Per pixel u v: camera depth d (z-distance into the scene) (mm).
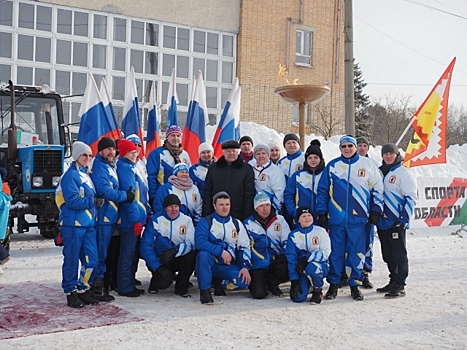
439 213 13117
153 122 9016
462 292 6801
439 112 13055
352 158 6527
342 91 23703
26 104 10430
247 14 21594
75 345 4520
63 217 5789
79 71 19109
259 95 21844
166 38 20516
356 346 4602
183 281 6508
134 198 6273
